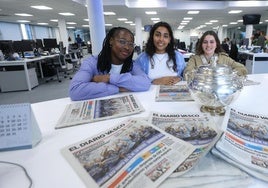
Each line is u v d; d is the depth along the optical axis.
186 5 7.22
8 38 10.39
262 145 0.53
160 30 1.70
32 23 11.65
